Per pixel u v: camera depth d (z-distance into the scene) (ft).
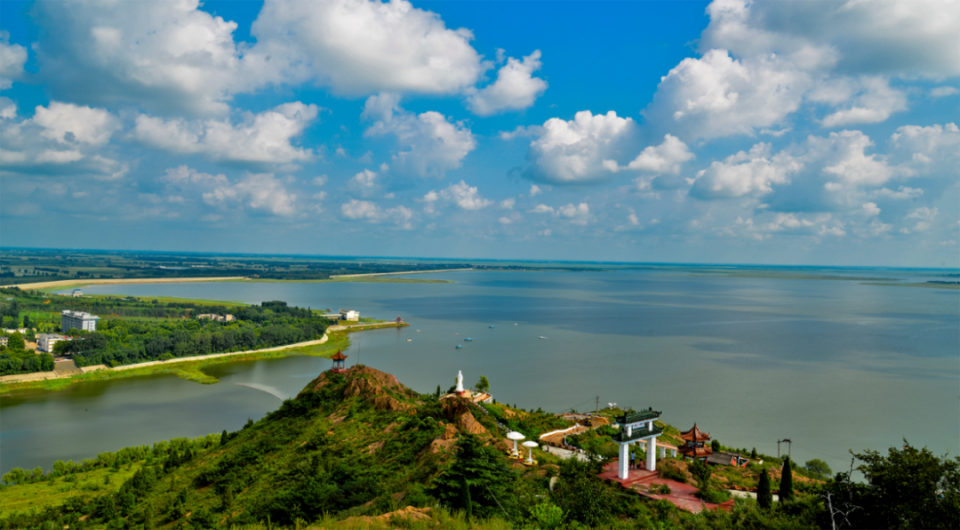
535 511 171.01
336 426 338.75
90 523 281.54
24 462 431.84
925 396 654.94
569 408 604.90
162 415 568.82
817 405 611.47
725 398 645.10
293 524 199.41
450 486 184.44
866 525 134.62
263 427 371.97
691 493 229.25
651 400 633.20
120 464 403.34
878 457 138.82
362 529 159.43
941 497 128.26
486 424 327.26
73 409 587.27
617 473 253.24
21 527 285.23
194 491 296.30
